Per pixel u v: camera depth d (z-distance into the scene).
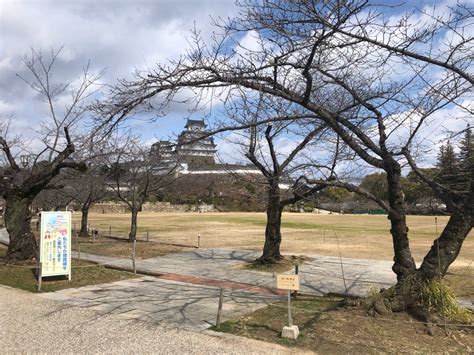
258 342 6.87
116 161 24.12
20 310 9.03
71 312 8.88
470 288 11.45
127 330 7.58
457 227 7.71
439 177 8.38
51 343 6.87
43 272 12.16
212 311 8.98
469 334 7.03
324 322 7.64
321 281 12.77
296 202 15.48
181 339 7.07
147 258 17.81
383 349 6.43
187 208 72.88
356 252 20.12
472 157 7.97
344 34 7.34
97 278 12.91
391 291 8.03
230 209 73.62
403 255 7.98
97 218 51.88
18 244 14.68
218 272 14.35
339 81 8.74
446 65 7.42
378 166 8.30
